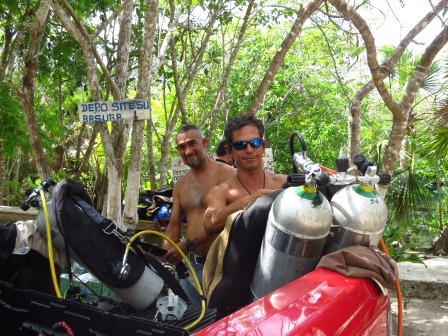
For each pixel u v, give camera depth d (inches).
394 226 255.0
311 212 87.9
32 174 765.9
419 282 296.2
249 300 102.1
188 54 535.2
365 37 255.0
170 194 236.7
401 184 449.7
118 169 223.9
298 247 89.1
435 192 661.9
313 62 666.8
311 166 96.3
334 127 672.4
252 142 134.6
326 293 77.7
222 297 102.0
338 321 71.9
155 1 229.6
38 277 106.7
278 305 73.1
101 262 98.0
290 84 679.7
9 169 739.4
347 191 99.0
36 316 89.1
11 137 344.5
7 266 107.0
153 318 94.0
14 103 336.2
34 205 104.7
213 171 161.5
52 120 412.8
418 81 280.7
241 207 123.3
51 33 362.0
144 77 229.5
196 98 592.1
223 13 394.0
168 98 618.8
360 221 95.1
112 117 204.5
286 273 91.7
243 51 634.2
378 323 86.7
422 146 476.4
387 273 87.4
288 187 102.6
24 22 311.1
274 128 690.8
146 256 104.5
